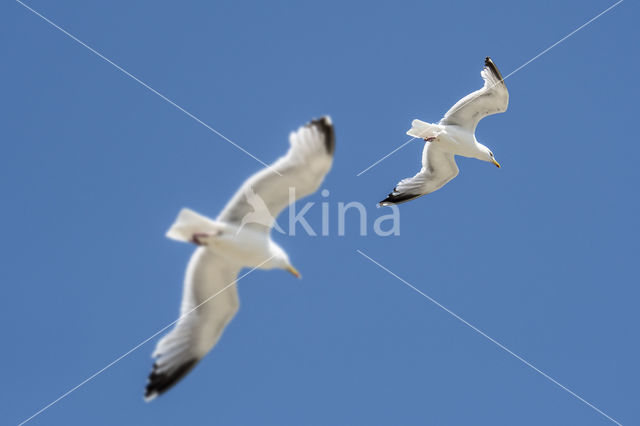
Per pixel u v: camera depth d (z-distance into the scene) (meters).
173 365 12.76
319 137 11.33
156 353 12.66
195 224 11.77
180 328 12.74
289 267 12.16
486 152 17.94
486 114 17.80
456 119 17.98
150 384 12.66
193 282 12.77
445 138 17.70
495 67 17.19
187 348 12.84
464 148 17.77
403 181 18.91
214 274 12.73
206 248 12.58
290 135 11.41
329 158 11.33
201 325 12.87
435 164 18.84
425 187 19.08
